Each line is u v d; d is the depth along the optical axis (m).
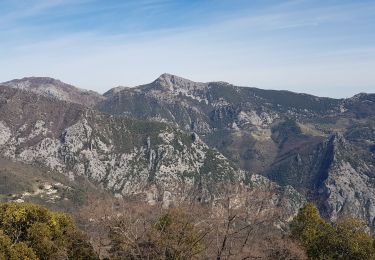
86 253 42.56
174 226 36.59
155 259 36.31
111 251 40.59
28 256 40.31
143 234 37.06
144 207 40.00
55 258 42.56
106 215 39.16
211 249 38.22
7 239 40.22
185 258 36.38
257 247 37.84
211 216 37.75
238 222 37.75
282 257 38.78
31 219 45.56
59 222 46.25
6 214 45.12
